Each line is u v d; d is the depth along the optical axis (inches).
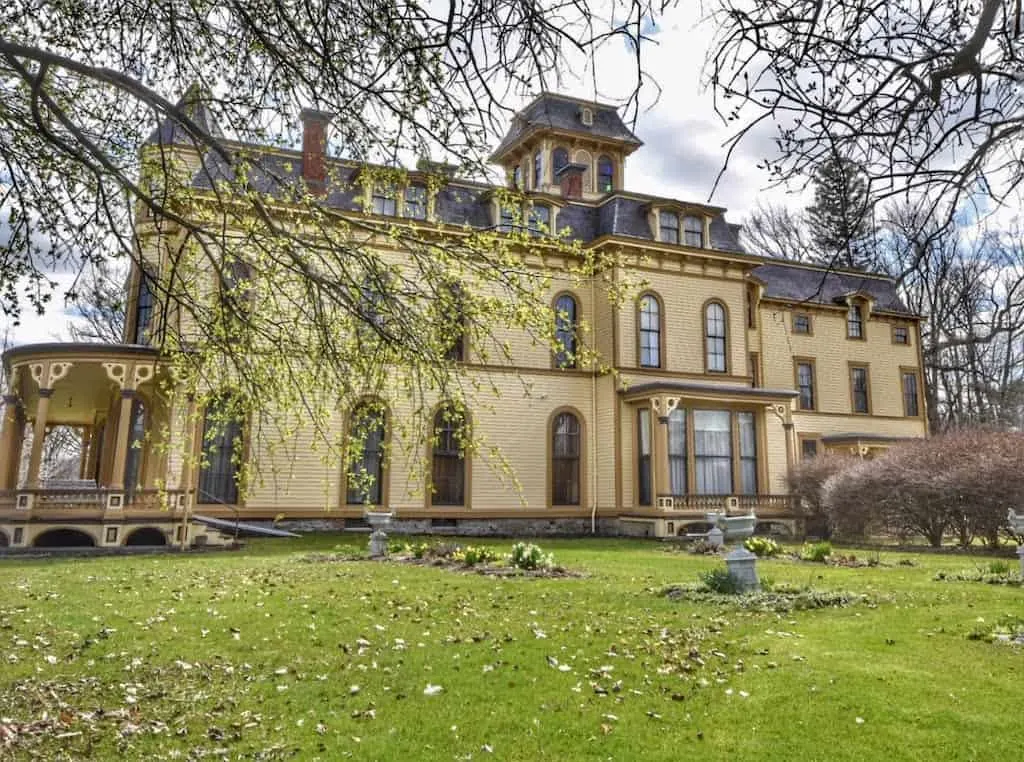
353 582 441.1
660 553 696.4
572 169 1186.0
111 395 856.9
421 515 911.7
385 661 269.4
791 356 1284.4
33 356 685.9
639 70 151.6
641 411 995.3
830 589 420.8
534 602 382.3
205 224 259.0
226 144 250.4
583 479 1007.0
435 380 273.3
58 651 282.0
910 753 185.0
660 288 1058.7
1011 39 137.7
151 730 207.8
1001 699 219.9
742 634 307.9
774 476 1217.4
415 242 248.8
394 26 196.1
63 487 716.0
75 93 257.4
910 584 458.6
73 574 474.0
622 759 185.3
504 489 962.1
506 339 991.6
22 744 196.4
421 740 198.7
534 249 291.3
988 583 465.4
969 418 1112.2
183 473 786.2
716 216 1142.3
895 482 806.5
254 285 270.7
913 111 146.7
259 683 247.0
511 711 218.4
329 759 187.5
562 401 1011.3
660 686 239.6
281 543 729.6
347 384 276.8
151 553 636.1
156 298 282.4
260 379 282.4
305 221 255.3
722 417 1033.5
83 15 239.1
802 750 188.4
